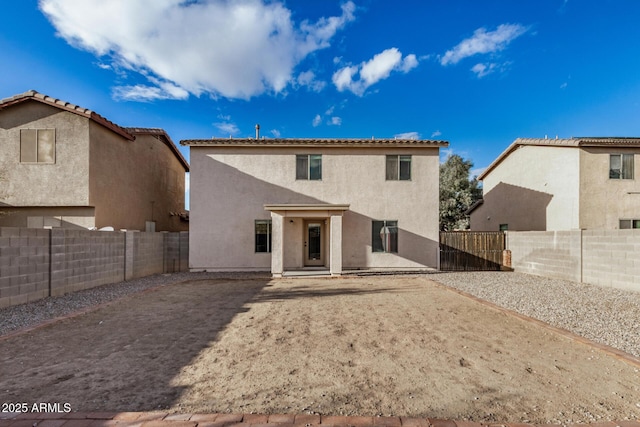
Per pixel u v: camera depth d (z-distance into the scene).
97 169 14.14
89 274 10.51
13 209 13.60
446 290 10.73
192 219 15.88
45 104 13.55
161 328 6.48
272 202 16.12
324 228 16.98
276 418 3.29
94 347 5.38
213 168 16.06
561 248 13.27
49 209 13.73
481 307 8.31
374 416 3.35
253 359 4.89
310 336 6.01
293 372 4.43
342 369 4.53
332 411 3.45
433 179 16.28
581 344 5.55
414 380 4.19
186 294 10.16
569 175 17.25
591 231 11.91
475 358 4.94
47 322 6.69
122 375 4.32
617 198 16.83
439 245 16.34
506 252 16.47
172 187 21.95
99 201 14.25
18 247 7.90
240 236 15.97
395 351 5.23
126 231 12.70
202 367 4.59
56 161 13.53
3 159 13.41
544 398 3.75
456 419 3.32
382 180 16.23
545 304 8.56
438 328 6.51
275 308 8.24
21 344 5.48
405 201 16.20
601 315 7.43
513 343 5.62
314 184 16.20
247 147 16.16
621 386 4.05
